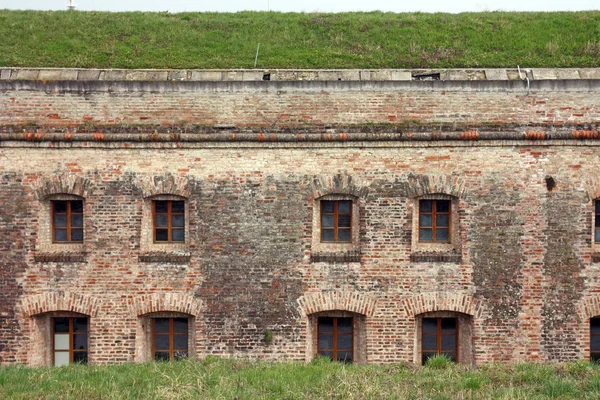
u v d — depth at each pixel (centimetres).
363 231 1805
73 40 2236
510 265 1802
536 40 2236
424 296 1809
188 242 1819
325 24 2370
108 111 1825
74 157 1809
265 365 1703
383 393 1421
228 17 2467
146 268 1816
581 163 1798
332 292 1809
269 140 1798
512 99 1809
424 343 1853
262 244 1809
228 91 1825
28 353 1816
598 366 1683
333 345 1853
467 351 1827
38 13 2450
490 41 2245
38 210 1811
